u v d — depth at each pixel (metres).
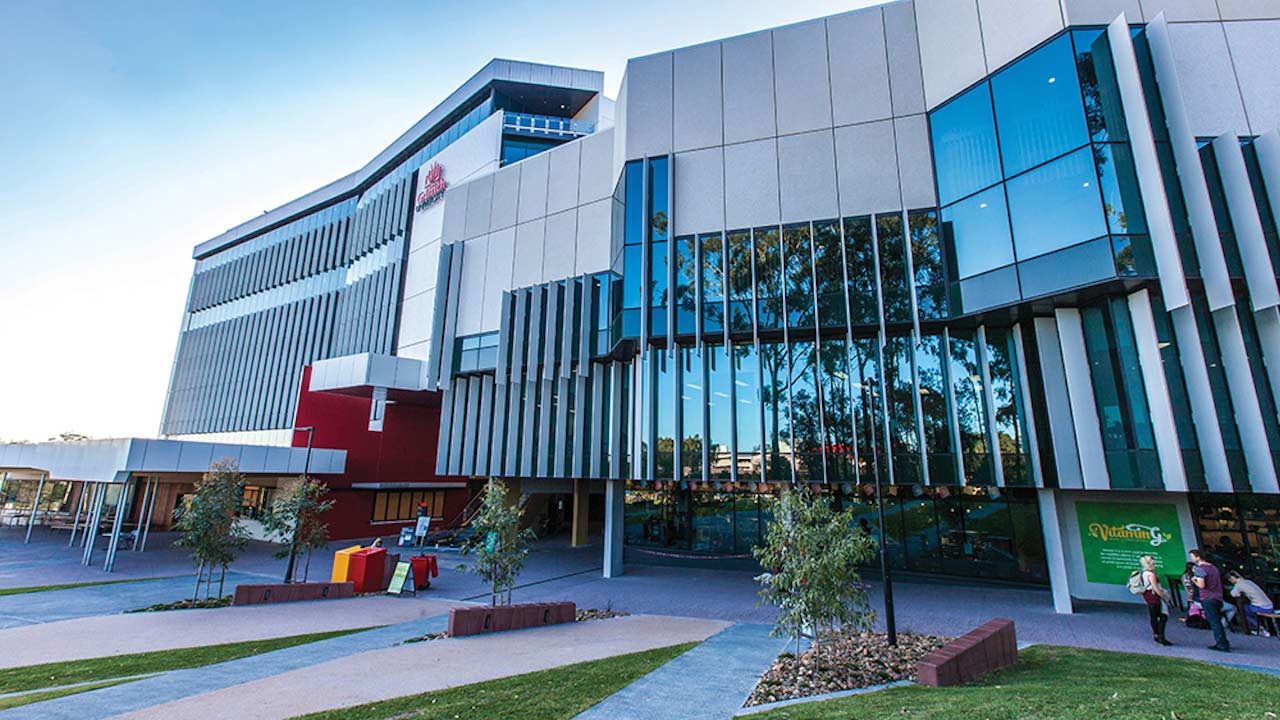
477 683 7.89
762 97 17.62
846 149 16.45
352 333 40.16
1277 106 12.34
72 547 25.02
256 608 14.09
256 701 7.15
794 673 8.19
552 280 21.84
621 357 19.72
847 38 17.00
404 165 42.22
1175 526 14.25
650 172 18.42
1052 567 13.83
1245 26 12.80
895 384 15.43
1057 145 12.89
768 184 17.05
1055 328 13.99
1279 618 11.05
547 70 37.59
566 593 16.47
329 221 47.16
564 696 7.23
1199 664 8.69
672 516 22.48
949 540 18.00
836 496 19.62
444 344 24.27
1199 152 12.35
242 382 48.41
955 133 15.05
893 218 15.67
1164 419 11.67
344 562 17.05
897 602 14.66
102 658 9.48
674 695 7.29
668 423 17.53
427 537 28.03
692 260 17.44
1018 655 9.73
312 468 26.72
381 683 7.97
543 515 31.56
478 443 22.84
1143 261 11.64
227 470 15.57
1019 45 13.82
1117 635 11.46
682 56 18.78
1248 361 11.35
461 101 38.88
